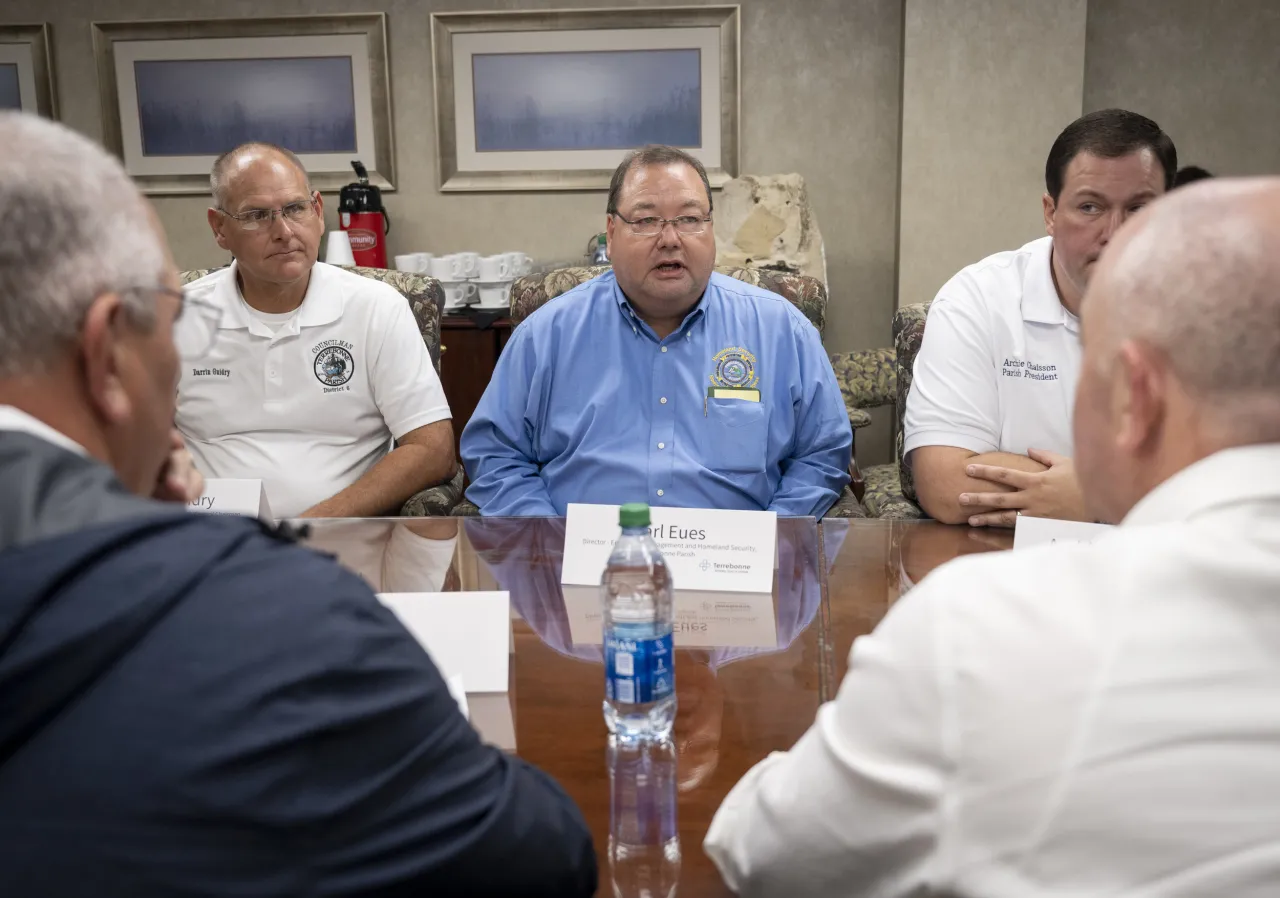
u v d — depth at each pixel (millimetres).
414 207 4637
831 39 4395
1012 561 683
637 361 2203
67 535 591
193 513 667
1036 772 593
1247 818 563
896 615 689
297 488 2420
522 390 2234
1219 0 4324
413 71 4523
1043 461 1835
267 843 577
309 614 621
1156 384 678
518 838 693
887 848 654
